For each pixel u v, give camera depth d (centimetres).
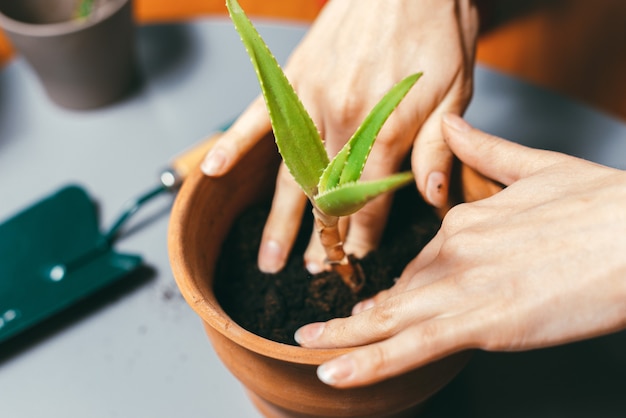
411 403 46
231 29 76
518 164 47
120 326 59
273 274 53
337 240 46
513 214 44
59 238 62
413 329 40
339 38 52
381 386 44
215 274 52
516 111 66
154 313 60
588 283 41
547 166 46
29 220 63
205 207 50
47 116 72
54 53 65
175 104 72
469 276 42
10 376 57
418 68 51
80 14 70
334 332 43
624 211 41
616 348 55
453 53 52
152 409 55
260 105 50
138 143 69
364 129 40
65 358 58
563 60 82
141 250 63
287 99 41
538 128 65
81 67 67
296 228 53
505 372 55
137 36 76
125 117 71
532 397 54
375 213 52
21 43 65
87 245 62
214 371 57
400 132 50
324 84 52
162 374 57
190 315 59
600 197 42
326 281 51
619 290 41
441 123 50
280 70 40
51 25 73
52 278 60
